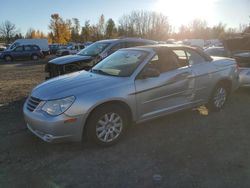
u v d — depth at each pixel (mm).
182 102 5207
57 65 8109
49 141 3996
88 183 3398
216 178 3436
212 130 5000
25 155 4133
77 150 4262
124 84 4395
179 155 4047
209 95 5754
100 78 4590
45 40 36281
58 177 3541
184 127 5156
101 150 4258
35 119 4055
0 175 3604
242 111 6137
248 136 4711
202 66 5523
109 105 4270
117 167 3752
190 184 3324
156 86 4707
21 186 3359
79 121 4004
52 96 4051
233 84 6258
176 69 5062
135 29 62625
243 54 7809
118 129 4445
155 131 4973
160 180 3418
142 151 4203
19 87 9836
